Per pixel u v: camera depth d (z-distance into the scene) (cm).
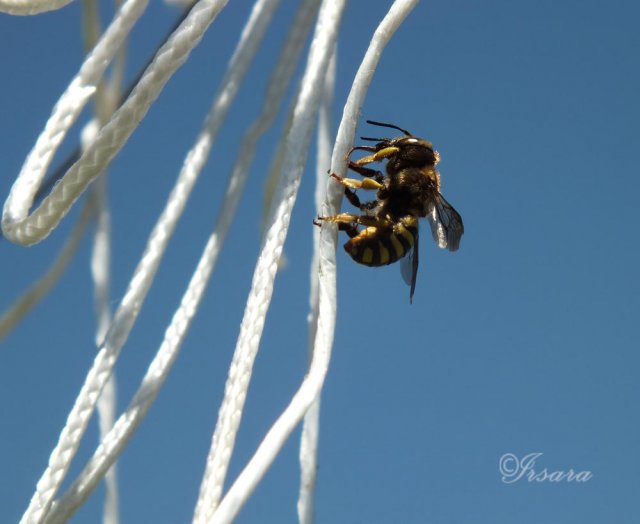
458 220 21
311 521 18
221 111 18
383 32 17
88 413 17
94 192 19
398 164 21
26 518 17
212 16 17
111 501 18
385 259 20
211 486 17
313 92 17
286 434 17
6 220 17
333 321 17
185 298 17
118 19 17
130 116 17
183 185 17
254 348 17
